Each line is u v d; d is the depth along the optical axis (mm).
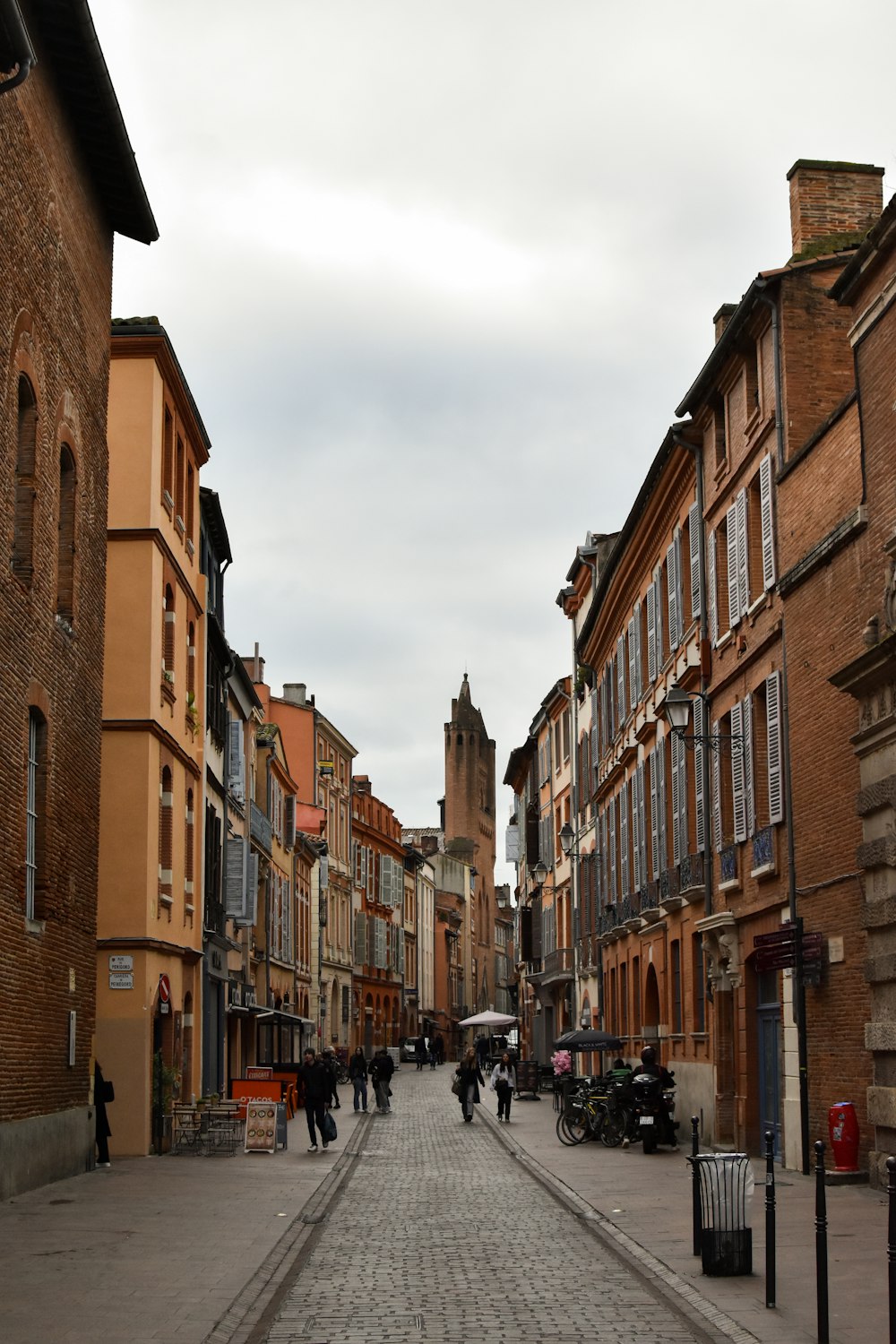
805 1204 17656
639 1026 38375
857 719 19984
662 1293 12391
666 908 32875
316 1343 10445
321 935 73438
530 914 71250
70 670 22141
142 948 28625
